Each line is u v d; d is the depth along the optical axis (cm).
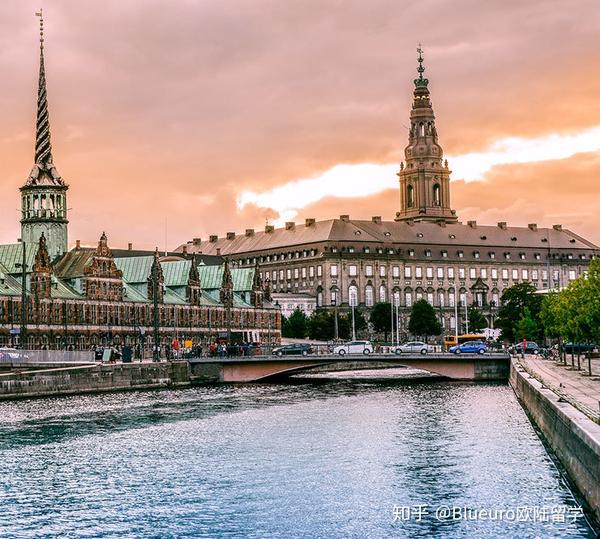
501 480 7138
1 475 7619
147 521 6212
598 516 5588
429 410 11812
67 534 5938
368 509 6438
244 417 11244
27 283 19638
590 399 9031
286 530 6006
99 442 9231
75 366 15525
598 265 13575
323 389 15812
